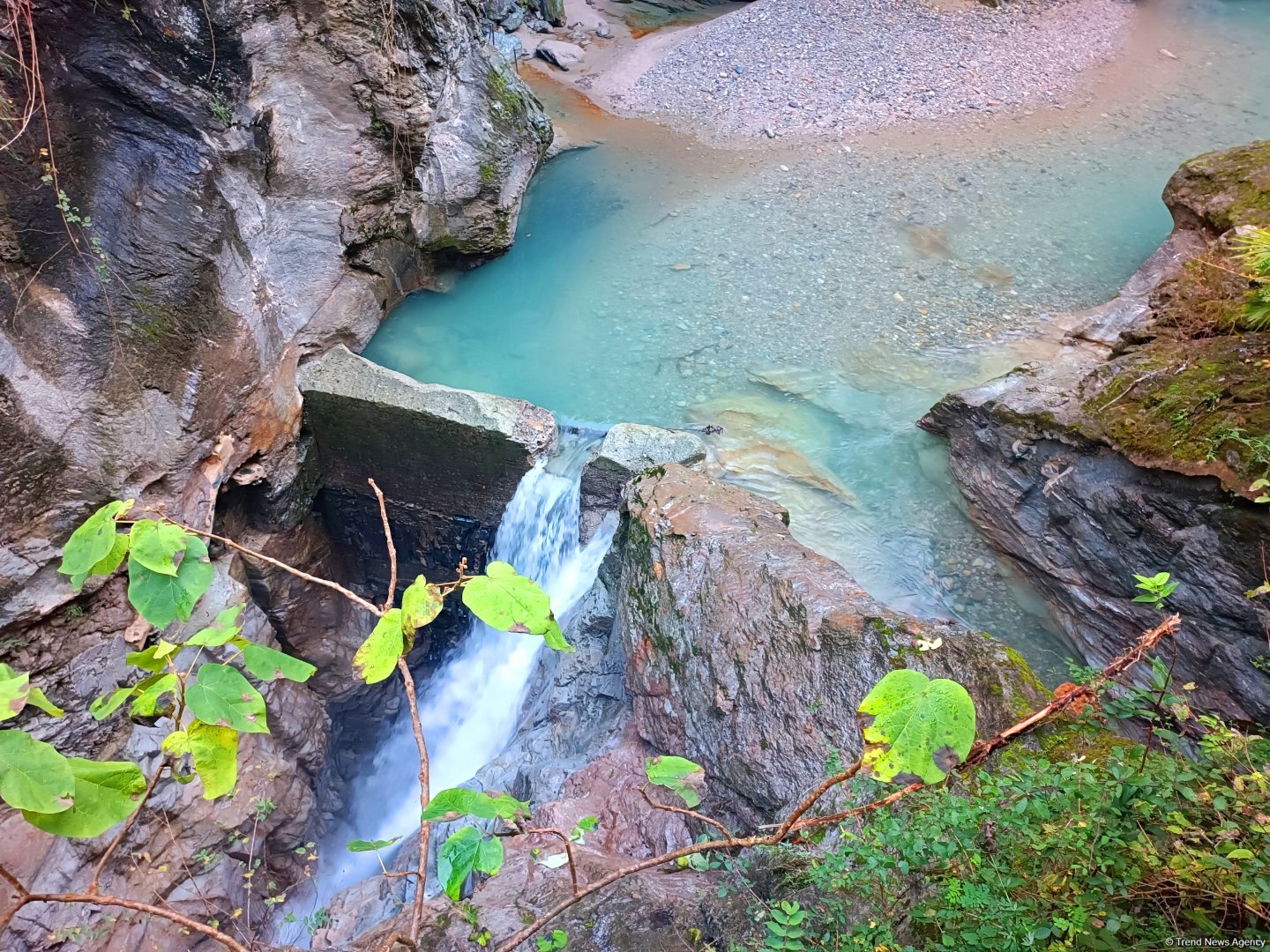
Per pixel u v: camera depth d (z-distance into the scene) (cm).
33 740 124
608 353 702
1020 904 212
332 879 655
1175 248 608
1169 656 414
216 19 547
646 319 730
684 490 492
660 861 160
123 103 509
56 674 479
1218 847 203
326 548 729
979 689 324
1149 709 258
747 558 432
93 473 492
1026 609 495
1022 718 304
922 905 238
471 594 130
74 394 482
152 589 144
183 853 514
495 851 139
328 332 679
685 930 305
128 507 147
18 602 458
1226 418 396
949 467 558
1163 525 410
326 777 711
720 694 416
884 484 564
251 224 609
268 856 590
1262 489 363
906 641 354
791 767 375
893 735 123
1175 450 403
